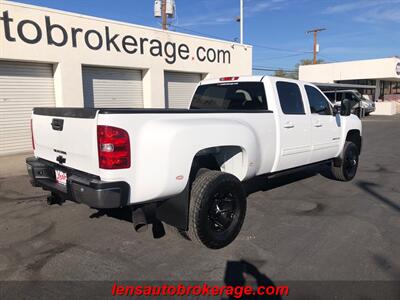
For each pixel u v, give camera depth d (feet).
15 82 34.88
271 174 16.84
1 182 23.67
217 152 14.12
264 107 16.55
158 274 11.29
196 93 19.84
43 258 12.39
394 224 15.49
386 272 11.36
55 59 35.86
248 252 12.78
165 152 11.28
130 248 13.14
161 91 46.68
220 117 13.52
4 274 11.32
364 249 13.01
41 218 16.39
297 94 18.12
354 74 119.14
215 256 12.49
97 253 12.75
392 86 137.08
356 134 24.04
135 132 10.87
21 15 32.99
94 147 10.73
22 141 36.22
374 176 24.88
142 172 11.05
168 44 46.78
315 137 19.19
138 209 11.94
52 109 12.69
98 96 41.73
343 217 16.37
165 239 13.89
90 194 10.62
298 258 12.32
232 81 18.02
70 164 12.07
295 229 14.90
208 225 12.50
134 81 45.32
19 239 14.05
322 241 13.71
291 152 17.40
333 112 21.01
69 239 13.98
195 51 50.70
